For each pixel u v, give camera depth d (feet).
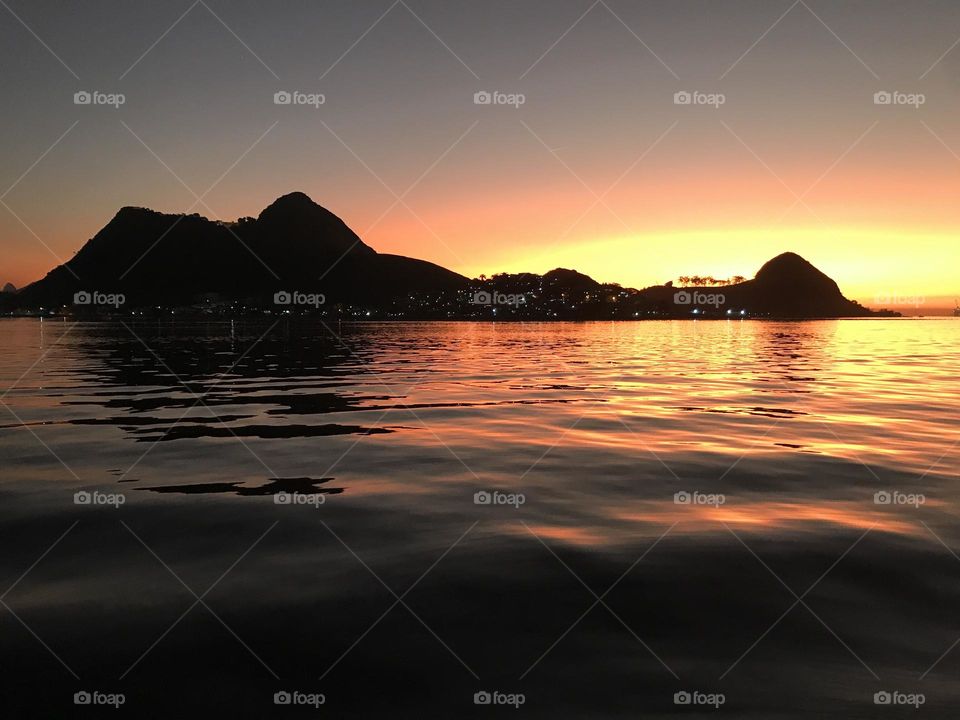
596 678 13.05
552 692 12.57
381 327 405.39
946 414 48.98
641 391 64.64
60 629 15.15
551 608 16.12
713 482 28.63
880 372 88.48
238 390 65.46
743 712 11.92
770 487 27.78
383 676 13.15
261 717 11.87
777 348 159.94
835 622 15.46
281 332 298.35
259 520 23.07
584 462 32.65
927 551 19.95
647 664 13.58
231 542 20.88
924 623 15.44
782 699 12.36
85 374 83.92
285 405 53.78
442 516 23.61
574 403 55.52
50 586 17.49
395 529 22.12
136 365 99.96
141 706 12.19
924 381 75.56
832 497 26.18
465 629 15.08
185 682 12.99
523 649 14.20
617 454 34.58
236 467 31.35
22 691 12.69
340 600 16.60
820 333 292.20
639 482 28.68
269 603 16.43
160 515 23.65
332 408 52.03
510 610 16.02
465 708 12.06
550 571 18.40
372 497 26.13
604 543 20.74
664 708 12.05
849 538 21.16
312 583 17.63
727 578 17.90
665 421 45.65
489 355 129.80
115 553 19.94
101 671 13.39
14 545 20.62
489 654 14.01
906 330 348.79
